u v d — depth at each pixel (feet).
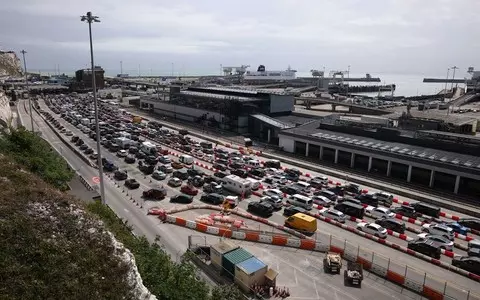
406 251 144.15
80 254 67.31
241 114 398.42
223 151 305.73
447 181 222.07
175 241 146.20
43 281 59.82
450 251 144.36
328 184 230.48
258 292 112.37
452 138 256.11
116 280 66.54
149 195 195.11
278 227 163.12
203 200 193.88
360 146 263.90
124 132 362.94
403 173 242.58
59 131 379.96
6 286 56.39
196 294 83.97
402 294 115.85
